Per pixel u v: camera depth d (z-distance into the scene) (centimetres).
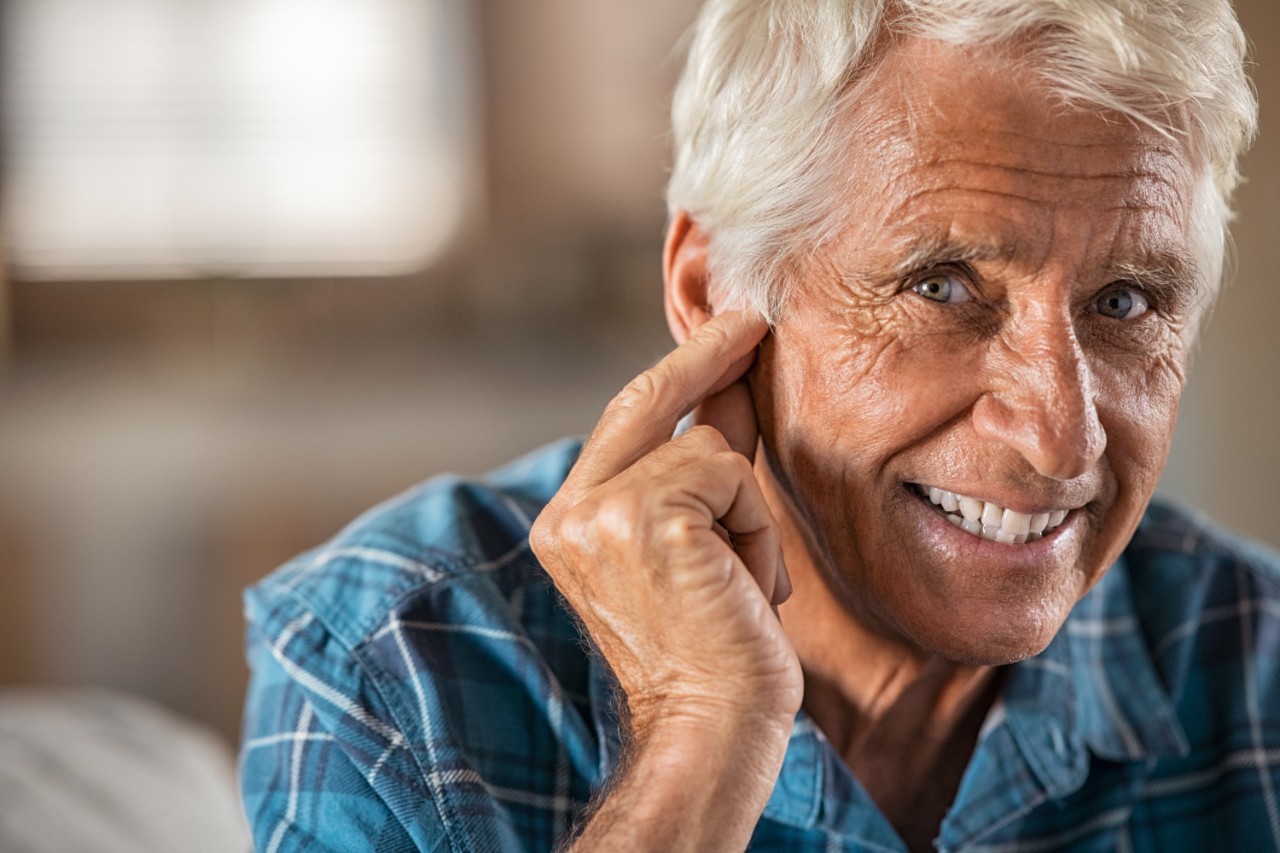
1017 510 86
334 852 93
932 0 83
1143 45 81
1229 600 118
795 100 89
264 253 486
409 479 401
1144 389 87
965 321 86
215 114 482
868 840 100
